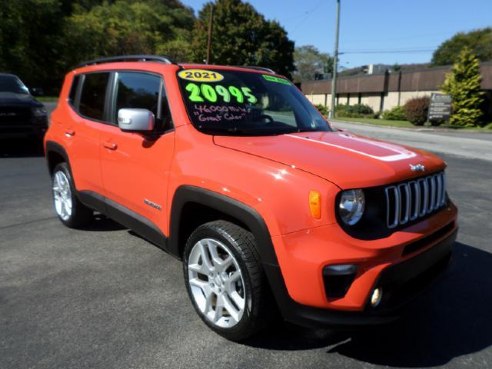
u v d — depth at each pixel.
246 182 2.53
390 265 2.34
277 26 49.81
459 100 26.84
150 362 2.59
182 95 3.23
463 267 4.14
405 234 2.46
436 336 2.97
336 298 2.34
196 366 2.57
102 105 4.05
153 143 3.27
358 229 2.36
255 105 3.54
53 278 3.69
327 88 46.53
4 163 8.65
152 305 3.27
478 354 2.77
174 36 72.88
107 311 3.17
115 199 3.84
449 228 2.99
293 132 3.43
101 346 2.74
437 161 3.00
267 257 2.44
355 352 2.76
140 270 3.89
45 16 45.97
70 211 4.80
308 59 95.94
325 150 2.78
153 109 3.43
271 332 2.95
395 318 2.44
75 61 49.50
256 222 2.44
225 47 47.28
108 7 72.75
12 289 3.47
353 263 2.27
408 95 34.66
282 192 2.38
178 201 2.98
